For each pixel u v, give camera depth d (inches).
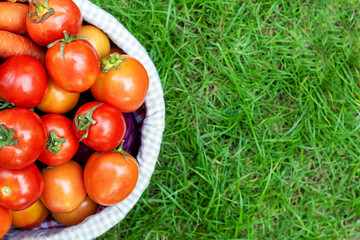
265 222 41.6
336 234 42.2
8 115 27.2
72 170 31.0
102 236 39.4
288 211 41.9
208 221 40.3
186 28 40.8
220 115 40.6
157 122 33.3
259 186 41.4
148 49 40.3
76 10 28.9
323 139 42.1
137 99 30.3
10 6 29.7
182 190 40.6
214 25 41.0
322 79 41.9
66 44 28.0
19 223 32.0
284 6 41.4
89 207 33.3
